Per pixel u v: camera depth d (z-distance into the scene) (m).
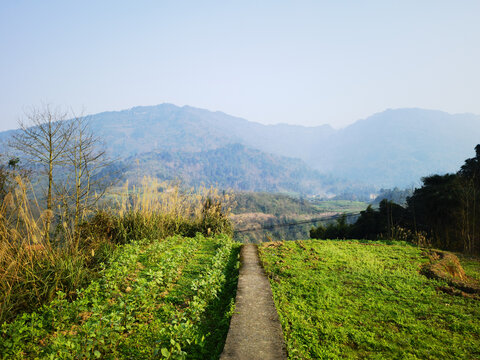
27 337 4.30
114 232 9.67
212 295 6.07
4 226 5.23
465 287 6.97
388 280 7.44
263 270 8.00
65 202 6.45
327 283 7.19
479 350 4.42
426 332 4.96
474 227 14.18
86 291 5.57
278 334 4.61
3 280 4.87
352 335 4.79
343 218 31.23
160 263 7.36
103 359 3.99
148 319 5.12
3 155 5.97
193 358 4.16
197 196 14.12
